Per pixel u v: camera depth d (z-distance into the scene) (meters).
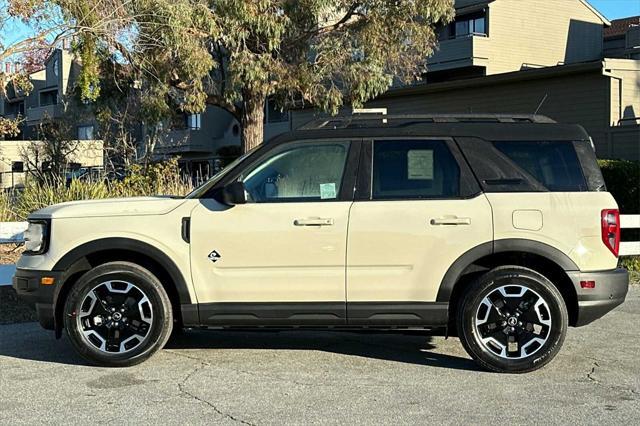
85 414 4.88
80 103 19.28
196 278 5.82
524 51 31.33
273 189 5.93
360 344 6.92
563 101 21.06
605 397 5.22
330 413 4.88
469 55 29.59
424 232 5.72
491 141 5.90
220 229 5.80
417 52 16.92
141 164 18.61
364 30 15.76
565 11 32.59
